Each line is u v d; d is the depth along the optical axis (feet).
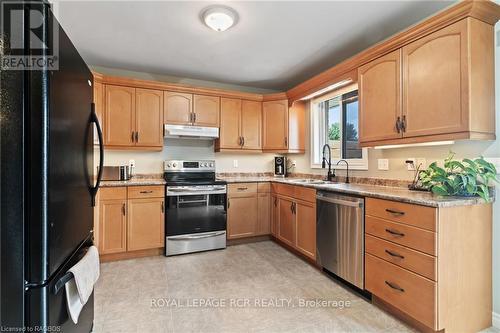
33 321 3.10
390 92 6.92
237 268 8.82
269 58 10.08
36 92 3.11
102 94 10.19
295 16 7.18
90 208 5.06
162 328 5.56
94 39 8.56
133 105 10.66
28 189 3.09
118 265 9.05
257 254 10.22
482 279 5.54
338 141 10.82
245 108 12.67
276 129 12.74
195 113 11.68
